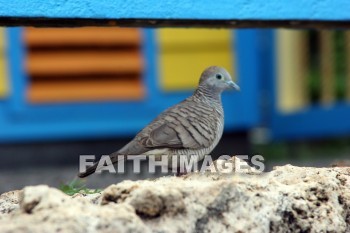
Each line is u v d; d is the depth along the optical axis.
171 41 15.95
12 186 13.15
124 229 4.67
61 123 15.92
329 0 7.07
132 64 16.03
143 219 5.02
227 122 16.05
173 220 5.05
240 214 5.28
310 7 7.03
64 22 6.58
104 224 4.62
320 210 5.68
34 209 4.77
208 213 5.19
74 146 16.06
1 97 15.67
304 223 5.57
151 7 6.58
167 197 5.04
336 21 7.20
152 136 7.28
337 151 18.72
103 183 12.27
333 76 19.48
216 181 5.55
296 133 18.58
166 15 6.62
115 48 15.99
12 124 15.72
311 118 18.58
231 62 16.11
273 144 18.62
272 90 18.31
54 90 15.86
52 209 4.69
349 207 5.88
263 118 18.55
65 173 14.51
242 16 6.86
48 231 4.43
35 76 15.79
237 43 16.02
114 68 16.03
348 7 7.11
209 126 7.72
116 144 16.30
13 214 5.05
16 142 15.77
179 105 7.88
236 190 5.29
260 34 18.08
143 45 15.95
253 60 16.06
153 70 15.98
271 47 18.11
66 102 15.92
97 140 16.17
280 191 5.55
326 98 19.39
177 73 16.06
